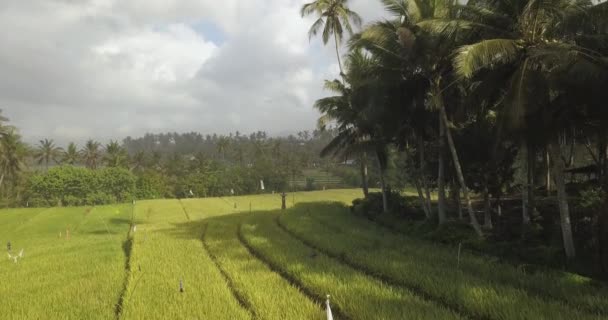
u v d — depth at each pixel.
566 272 13.83
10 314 12.98
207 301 13.05
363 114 28.33
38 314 12.86
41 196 81.69
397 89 23.80
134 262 19.44
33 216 54.84
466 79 18.34
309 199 69.62
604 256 13.96
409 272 15.01
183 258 20.20
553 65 14.80
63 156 103.38
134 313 12.27
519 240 18.47
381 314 11.02
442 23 17.39
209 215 48.00
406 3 21.69
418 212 31.78
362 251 19.25
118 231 39.38
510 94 15.24
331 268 16.41
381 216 31.69
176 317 11.85
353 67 30.23
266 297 13.04
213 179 104.94
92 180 83.56
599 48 15.12
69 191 82.31
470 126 23.94
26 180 88.38
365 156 41.03
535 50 14.58
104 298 14.27
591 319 9.89
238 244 24.28
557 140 15.93
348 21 37.22
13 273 19.45
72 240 34.00
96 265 20.05
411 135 31.70
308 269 16.38
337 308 12.29
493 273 14.48
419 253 18.34
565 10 14.84
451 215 29.09
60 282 16.97
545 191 29.23
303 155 136.75
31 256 25.34
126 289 15.13
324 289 13.41
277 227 30.80
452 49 20.33
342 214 37.19
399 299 12.22
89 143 107.62
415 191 72.69
